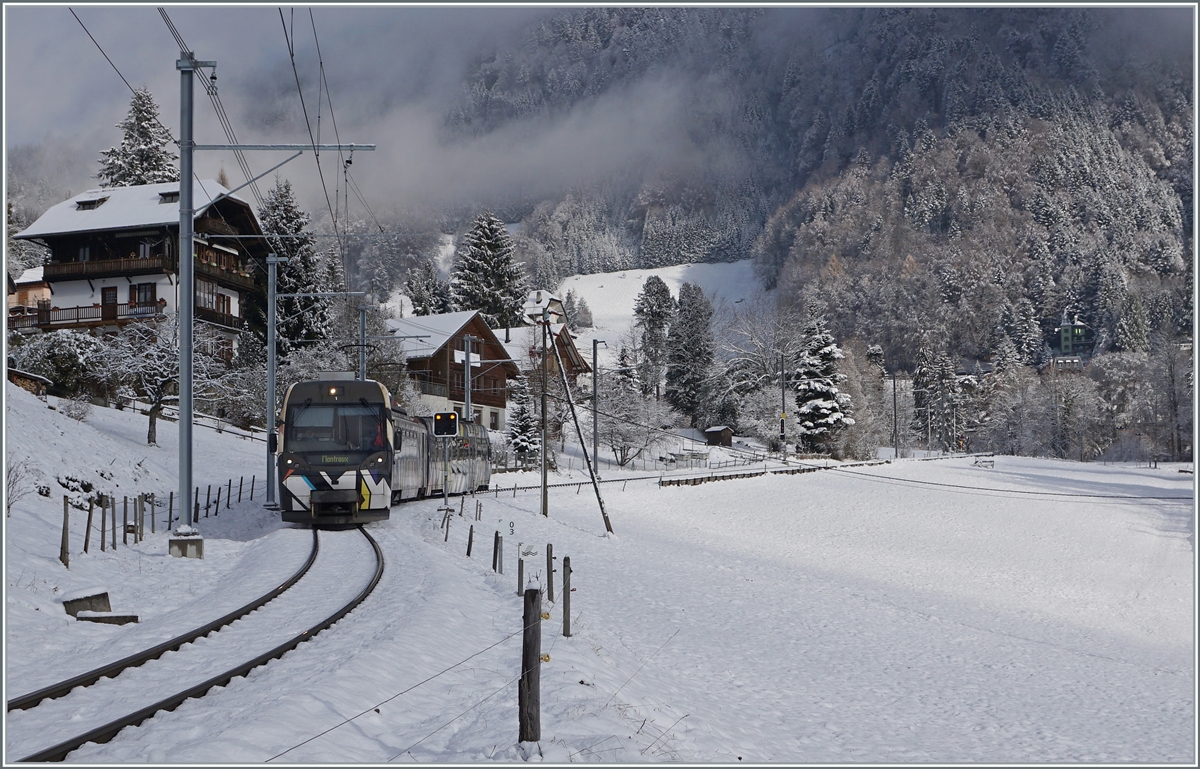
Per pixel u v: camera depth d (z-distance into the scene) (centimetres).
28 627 1248
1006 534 5203
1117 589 3938
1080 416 12700
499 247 12300
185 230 2106
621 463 8519
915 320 18938
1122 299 18075
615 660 1381
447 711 920
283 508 2667
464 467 4525
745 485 6819
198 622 1325
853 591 3316
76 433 3020
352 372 2858
